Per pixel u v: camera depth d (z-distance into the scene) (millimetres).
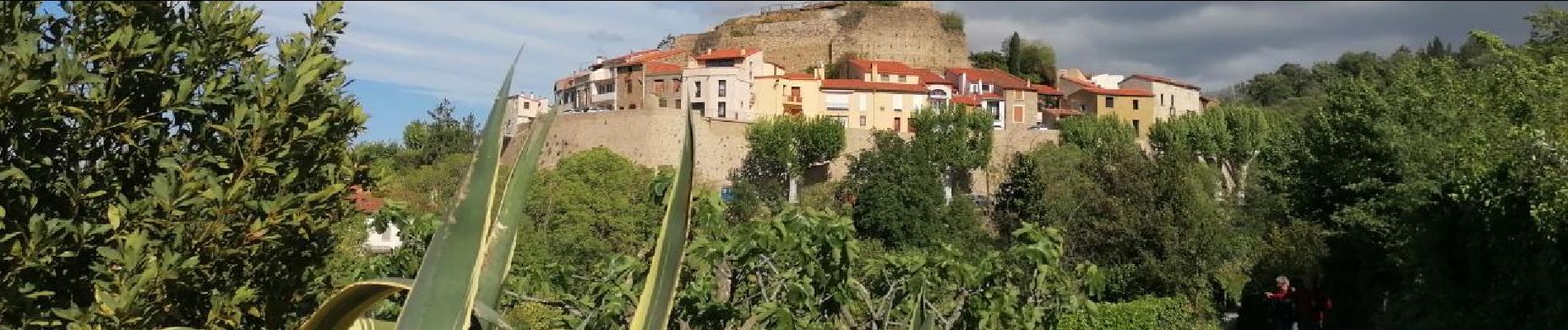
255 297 4918
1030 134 75625
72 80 4191
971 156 68812
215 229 4418
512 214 2701
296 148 4812
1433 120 24641
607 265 8328
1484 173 12891
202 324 4859
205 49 4793
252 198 4633
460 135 67125
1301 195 29734
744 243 7879
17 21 4145
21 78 3941
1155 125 76750
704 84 81188
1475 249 12898
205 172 4449
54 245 4047
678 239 2406
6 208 4066
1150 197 29750
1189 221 28875
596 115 71375
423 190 39719
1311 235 25766
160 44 4703
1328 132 27859
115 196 4441
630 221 43688
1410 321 15133
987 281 8703
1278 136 39000
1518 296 11797
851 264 8289
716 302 7633
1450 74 27000
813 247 8055
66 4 4461
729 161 70812
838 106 85812
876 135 64562
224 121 4699
